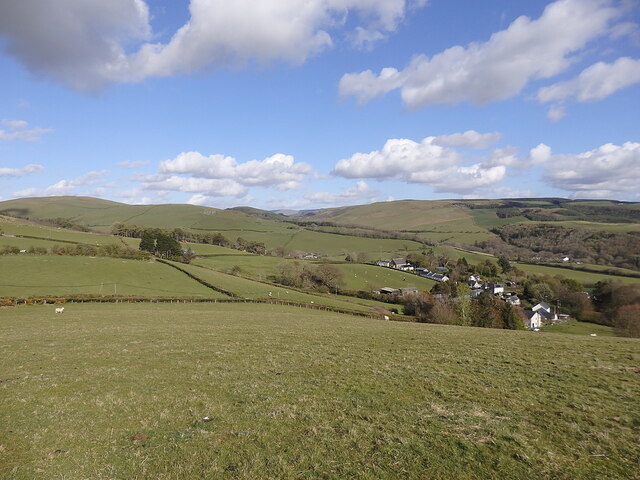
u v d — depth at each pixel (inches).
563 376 552.7
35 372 608.1
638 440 350.3
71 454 344.8
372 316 2207.2
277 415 425.1
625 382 519.5
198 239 5693.9
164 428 397.4
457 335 978.7
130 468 320.5
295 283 3555.6
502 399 462.3
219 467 319.3
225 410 443.5
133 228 5561.0
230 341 870.4
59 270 2854.3
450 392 490.9
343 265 4596.5
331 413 428.8
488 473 301.3
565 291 3577.8
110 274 2881.4
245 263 4286.4
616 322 2524.6
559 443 348.8
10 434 384.5
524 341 864.9
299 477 301.9
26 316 1434.5
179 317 1451.8
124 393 505.4
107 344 837.2
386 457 329.1
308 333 1002.1
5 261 2955.2
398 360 666.8
